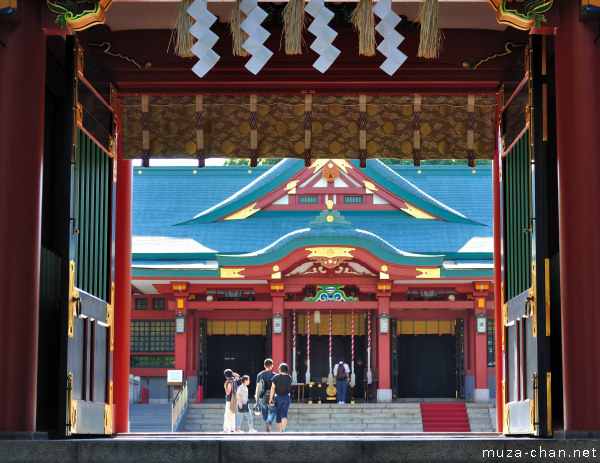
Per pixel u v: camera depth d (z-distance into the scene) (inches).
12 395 335.6
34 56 355.3
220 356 1443.2
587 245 344.8
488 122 475.2
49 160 456.8
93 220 421.4
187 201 1627.7
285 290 1353.3
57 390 447.2
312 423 1235.2
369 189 1557.6
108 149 448.8
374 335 1400.1
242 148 473.7
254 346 1445.6
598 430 336.5
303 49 461.4
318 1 361.7
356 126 474.6
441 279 1338.6
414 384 1437.0
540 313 363.6
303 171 1561.3
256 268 1327.5
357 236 1306.6
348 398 1360.7
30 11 355.9
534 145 376.5
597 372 338.6
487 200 1640.0
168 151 474.3
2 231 342.6
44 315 434.9
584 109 351.3
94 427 405.4
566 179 352.5
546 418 354.0
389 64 360.8
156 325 1417.3
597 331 340.5
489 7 439.5
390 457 305.0
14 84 350.0
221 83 465.4
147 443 305.9
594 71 352.5
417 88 470.6
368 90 471.2
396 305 1355.8
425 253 1469.0
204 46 362.6
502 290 451.8
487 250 1461.6
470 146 473.4
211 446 305.4
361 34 362.6
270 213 1567.4
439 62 461.7
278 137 474.3
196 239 1510.8
